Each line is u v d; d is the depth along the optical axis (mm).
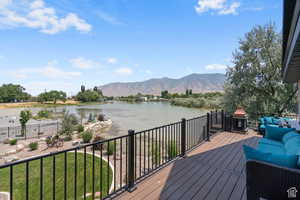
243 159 3449
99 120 20641
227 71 11289
